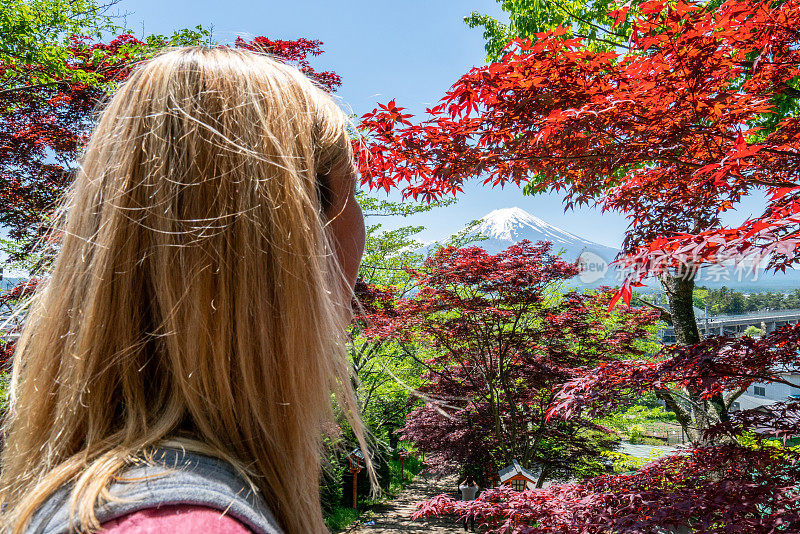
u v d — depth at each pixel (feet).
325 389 1.27
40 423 1.20
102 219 1.16
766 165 10.26
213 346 1.07
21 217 17.80
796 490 9.37
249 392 1.08
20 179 18.60
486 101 10.36
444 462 40.83
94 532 0.77
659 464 12.30
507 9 26.12
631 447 63.72
